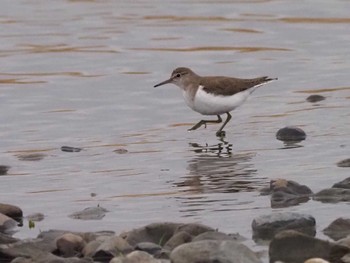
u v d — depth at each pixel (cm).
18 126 1864
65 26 2645
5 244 1148
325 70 2220
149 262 1048
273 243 1105
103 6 2838
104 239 1141
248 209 1295
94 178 1502
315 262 1032
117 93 2091
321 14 2698
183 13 2756
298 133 1723
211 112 1800
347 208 1276
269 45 2450
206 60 2339
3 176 1528
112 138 1778
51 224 1269
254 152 1638
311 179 1433
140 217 1285
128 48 2448
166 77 2205
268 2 2838
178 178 1483
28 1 2883
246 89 1789
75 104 2016
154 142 1744
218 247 1059
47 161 1622
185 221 1251
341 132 1748
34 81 2183
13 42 2505
